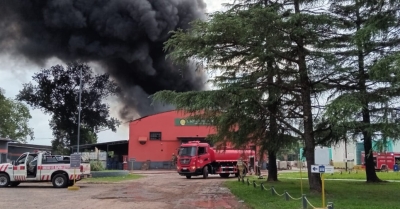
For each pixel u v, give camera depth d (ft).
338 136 50.98
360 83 50.11
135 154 158.40
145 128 159.84
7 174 72.08
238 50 51.39
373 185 67.15
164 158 157.79
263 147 61.21
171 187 70.69
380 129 44.47
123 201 49.34
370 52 49.55
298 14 46.62
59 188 70.44
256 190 58.59
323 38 50.93
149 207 43.55
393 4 42.45
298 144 60.03
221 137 61.46
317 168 35.70
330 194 50.24
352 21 55.11
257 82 52.54
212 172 101.50
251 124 55.98
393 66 38.63
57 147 190.19
